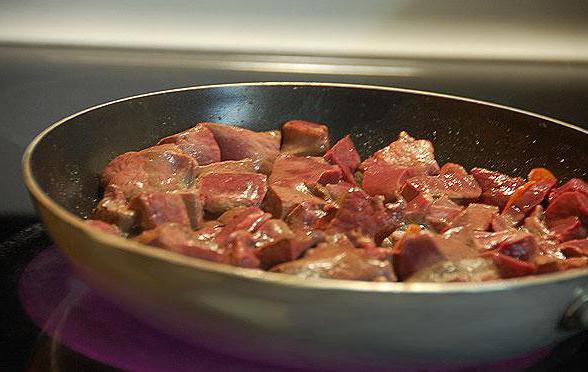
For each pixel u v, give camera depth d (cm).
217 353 56
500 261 58
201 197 65
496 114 71
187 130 70
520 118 70
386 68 89
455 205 66
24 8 89
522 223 66
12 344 57
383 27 90
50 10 89
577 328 53
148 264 51
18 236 65
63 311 59
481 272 57
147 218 61
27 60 87
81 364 56
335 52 90
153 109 70
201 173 68
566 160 68
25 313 59
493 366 56
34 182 56
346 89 74
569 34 90
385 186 68
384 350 52
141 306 54
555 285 51
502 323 51
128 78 86
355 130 74
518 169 70
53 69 86
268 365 55
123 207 62
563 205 65
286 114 74
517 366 56
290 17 89
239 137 71
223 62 89
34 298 60
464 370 56
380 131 74
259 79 86
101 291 55
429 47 90
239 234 59
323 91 74
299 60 89
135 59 88
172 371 55
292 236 58
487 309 51
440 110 73
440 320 51
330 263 56
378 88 73
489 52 90
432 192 67
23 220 67
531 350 54
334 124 74
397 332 51
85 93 83
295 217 63
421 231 62
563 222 64
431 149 71
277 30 90
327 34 90
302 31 90
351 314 50
